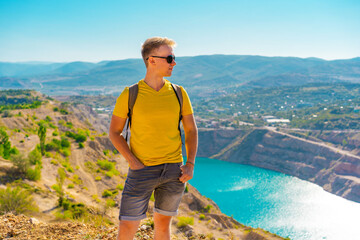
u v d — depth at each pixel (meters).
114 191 58.22
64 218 23.38
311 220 117.44
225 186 159.25
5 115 119.06
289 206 133.00
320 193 160.38
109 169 78.88
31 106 151.12
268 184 169.38
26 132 103.75
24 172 42.25
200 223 49.47
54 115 146.75
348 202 146.25
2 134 54.97
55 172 59.19
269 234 47.59
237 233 47.25
